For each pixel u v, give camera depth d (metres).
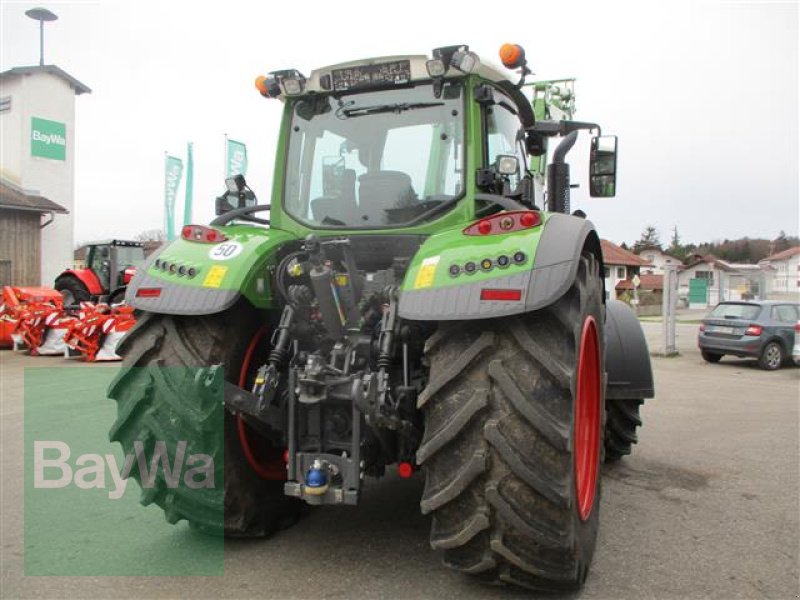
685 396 9.32
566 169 4.01
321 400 2.92
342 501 2.87
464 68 3.38
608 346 4.98
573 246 2.69
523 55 3.48
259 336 3.46
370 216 3.65
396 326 2.99
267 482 3.50
